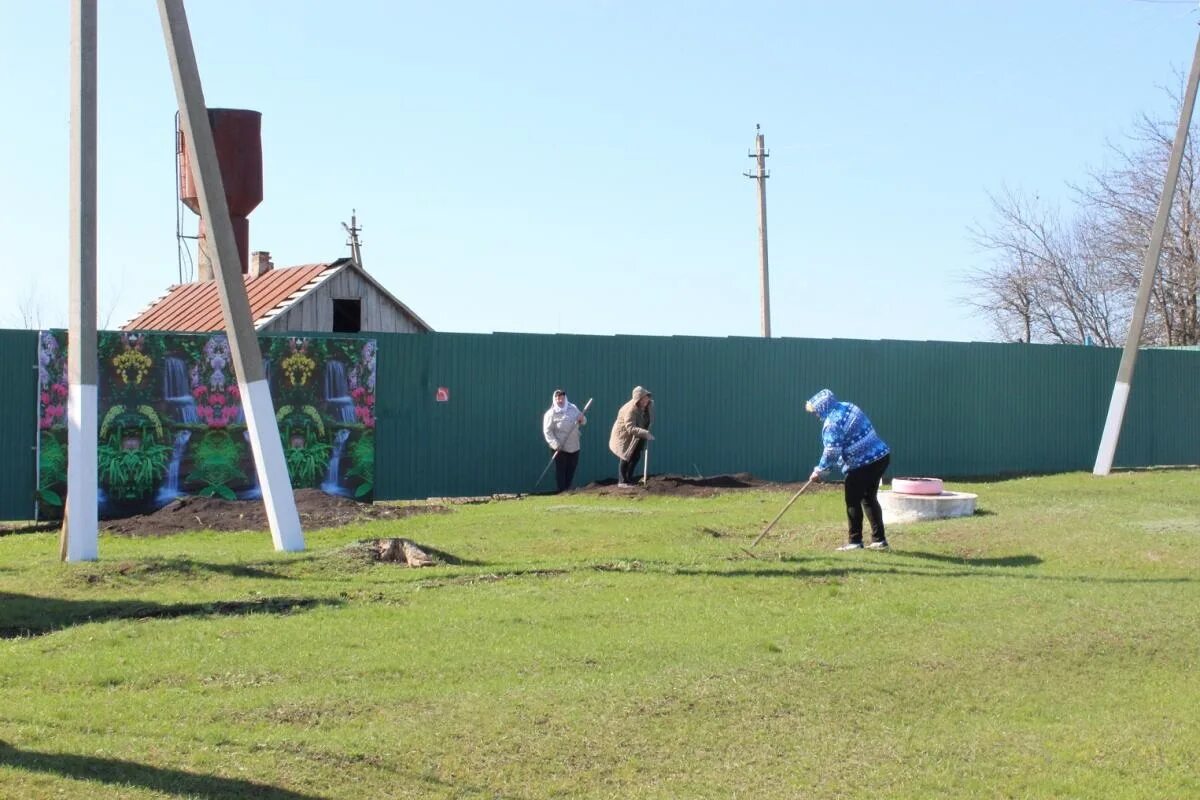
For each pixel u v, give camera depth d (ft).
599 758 22.20
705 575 38.04
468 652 28.30
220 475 56.85
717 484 67.36
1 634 29.63
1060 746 24.52
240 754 20.93
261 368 42.70
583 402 69.15
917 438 79.41
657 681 26.45
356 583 35.96
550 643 29.35
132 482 55.21
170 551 41.81
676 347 71.77
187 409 56.29
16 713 22.43
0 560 40.45
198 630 29.53
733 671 27.55
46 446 53.67
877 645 30.68
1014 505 57.57
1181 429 89.35
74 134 39.88
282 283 90.02
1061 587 38.09
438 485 65.10
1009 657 30.35
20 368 53.88
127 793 18.72
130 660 26.58
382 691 25.00
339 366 60.54
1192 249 119.65
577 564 39.42
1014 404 82.58
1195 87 77.46
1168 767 23.62
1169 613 35.24
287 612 32.14
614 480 69.10
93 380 39.83
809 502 59.52
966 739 24.63
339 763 20.93
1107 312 128.26
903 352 78.84
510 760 21.72
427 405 64.85
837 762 22.89
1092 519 50.98
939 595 36.27
